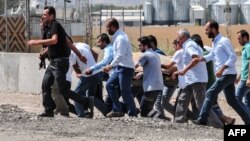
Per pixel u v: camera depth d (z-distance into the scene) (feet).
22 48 196.13
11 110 90.68
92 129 75.00
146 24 467.52
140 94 96.84
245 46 90.84
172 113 95.09
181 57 90.22
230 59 83.05
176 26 406.62
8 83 151.33
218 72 83.41
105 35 92.43
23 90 148.36
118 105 89.66
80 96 87.25
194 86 84.74
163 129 76.84
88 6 247.09
